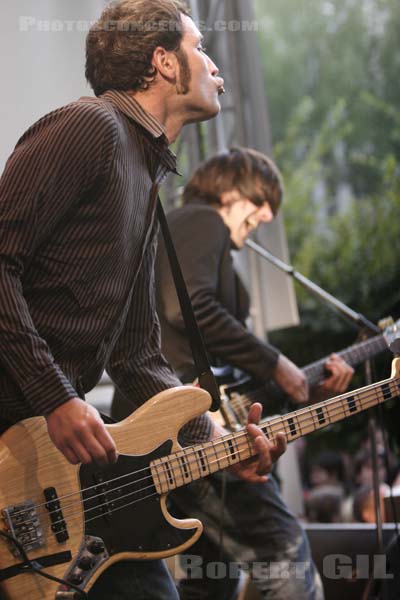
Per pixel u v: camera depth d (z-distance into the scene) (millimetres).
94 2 4523
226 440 2688
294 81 16266
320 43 16234
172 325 3652
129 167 2449
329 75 15938
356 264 11867
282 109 16250
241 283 4109
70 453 2207
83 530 2365
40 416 2334
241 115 6398
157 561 2600
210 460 2646
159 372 2898
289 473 6109
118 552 2422
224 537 3605
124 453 2492
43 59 4434
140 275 2805
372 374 4410
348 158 15039
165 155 2637
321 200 14070
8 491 2268
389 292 11672
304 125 15750
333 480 8055
